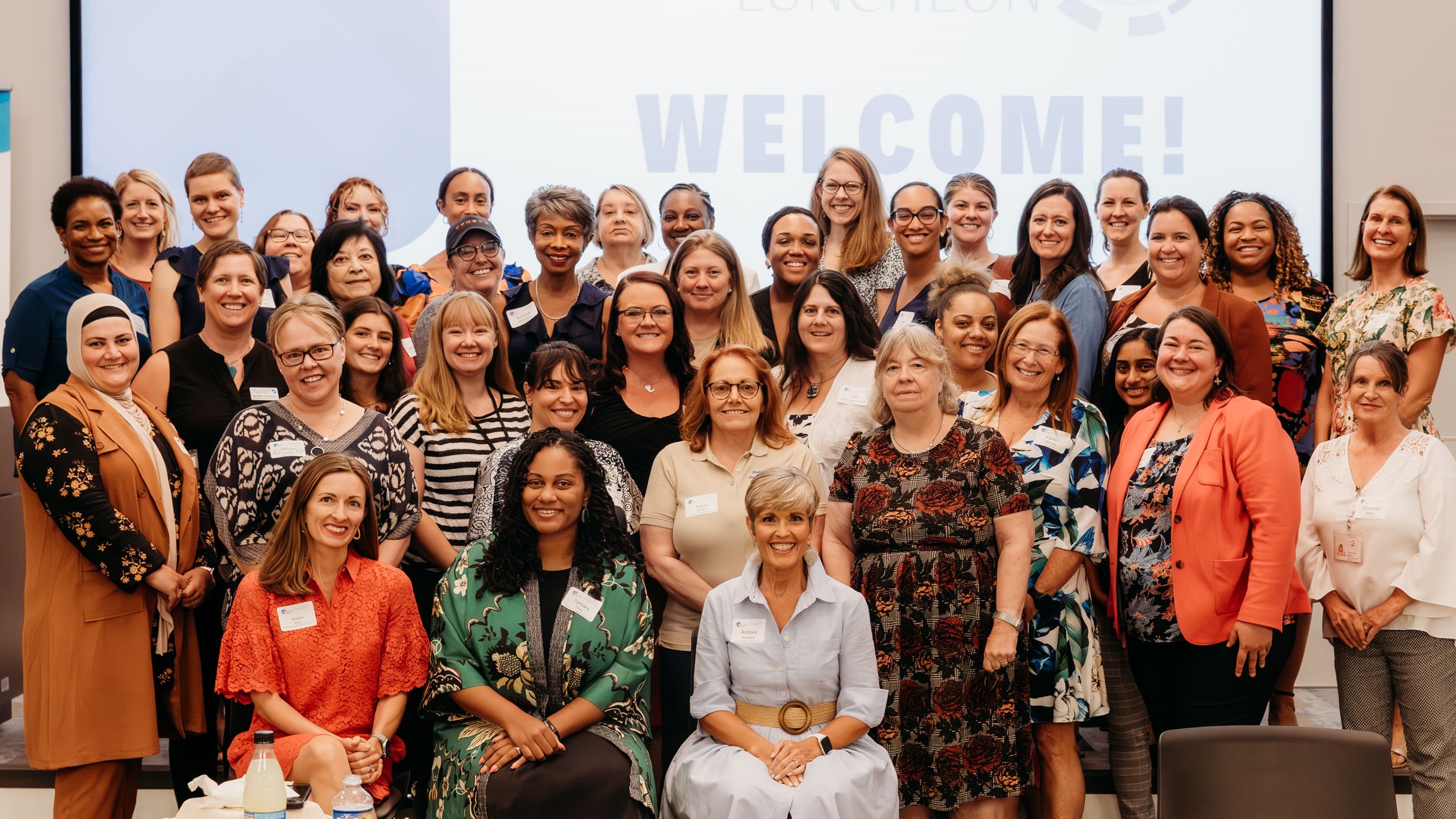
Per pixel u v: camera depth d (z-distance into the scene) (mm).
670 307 3779
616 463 3578
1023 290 4367
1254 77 5344
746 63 5438
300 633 3102
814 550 3213
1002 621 3195
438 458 3631
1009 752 3201
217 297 3652
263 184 5367
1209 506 3287
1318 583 3641
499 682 3184
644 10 5414
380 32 5359
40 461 3191
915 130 5430
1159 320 4035
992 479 3260
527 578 3223
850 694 3131
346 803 2574
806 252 4301
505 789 2967
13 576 4543
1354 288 5348
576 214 4266
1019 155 5410
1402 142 5328
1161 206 4012
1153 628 3352
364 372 3803
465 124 5414
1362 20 5305
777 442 3516
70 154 5324
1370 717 3566
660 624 3746
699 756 3121
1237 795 2600
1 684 4418
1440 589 3420
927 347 3270
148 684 3293
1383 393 3523
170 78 5320
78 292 4312
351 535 3133
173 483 3414
